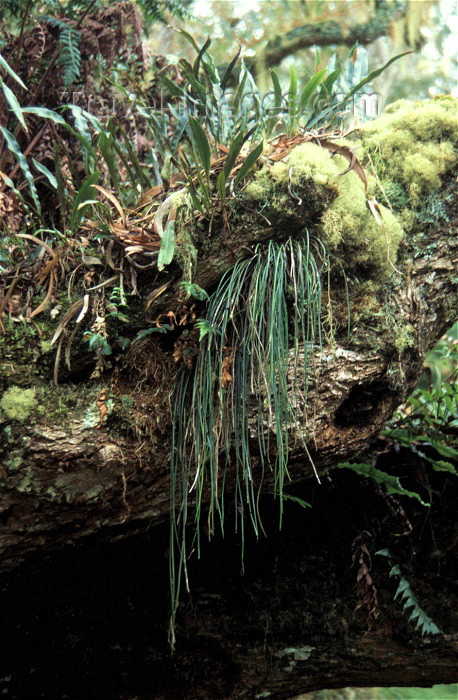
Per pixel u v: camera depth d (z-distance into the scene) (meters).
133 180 2.06
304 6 4.92
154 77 2.51
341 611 2.24
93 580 2.16
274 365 1.62
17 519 1.56
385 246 1.71
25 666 2.13
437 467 2.21
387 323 1.73
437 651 2.24
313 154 1.67
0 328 1.57
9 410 1.52
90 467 1.57
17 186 2.12
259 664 2.26
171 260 1.65
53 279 1.62
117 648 2.21
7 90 1.65
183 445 1.66
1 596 2.05
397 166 1.81
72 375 1.64
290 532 2.28
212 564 2.26
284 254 1.65
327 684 2.39
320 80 1.88
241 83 2.17
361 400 1.78
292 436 1.68
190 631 2.23
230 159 1.57
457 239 1.83
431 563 2.26
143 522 1.78
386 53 5.75
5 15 2.43
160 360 1.69
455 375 2.52
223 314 1.62
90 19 2.23
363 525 2.26
